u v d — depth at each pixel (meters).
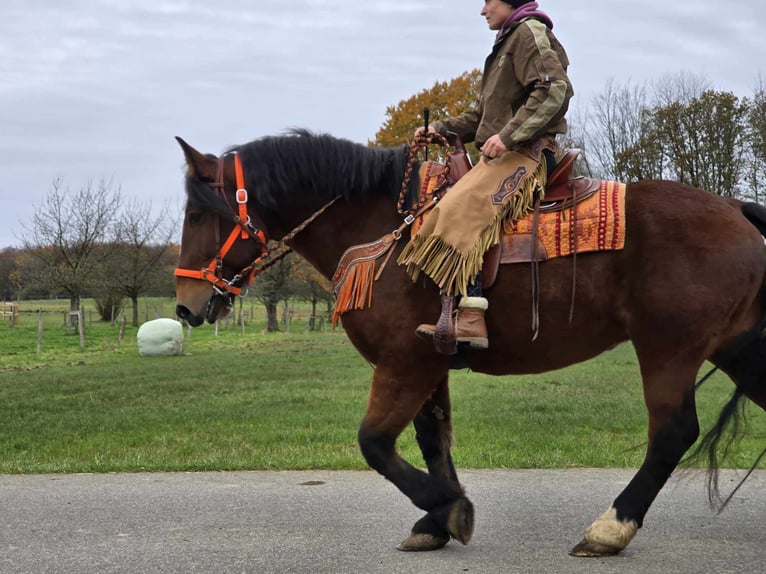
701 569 3.88
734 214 4.04
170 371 15.91
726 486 5.76
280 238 4.54
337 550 4.29
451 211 4.00
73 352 22.72
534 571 3.89
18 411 10.39
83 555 4.24
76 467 6.62
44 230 36.06
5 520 4.95
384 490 5.72
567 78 4.03
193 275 4.40
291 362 17.72
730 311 3.93
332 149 4.34
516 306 4.05
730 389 12.16
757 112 24.94
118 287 36.25
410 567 3.99
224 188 4.40
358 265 4.21
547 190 4.16
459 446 7.37
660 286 3.89
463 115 4.60
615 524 4.01
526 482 5.91
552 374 14.52
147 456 7.06
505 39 4.21
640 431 8.22
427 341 4.07
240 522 4.87
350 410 9.86
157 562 4.12
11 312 37.91
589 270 4.00
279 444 7.63
